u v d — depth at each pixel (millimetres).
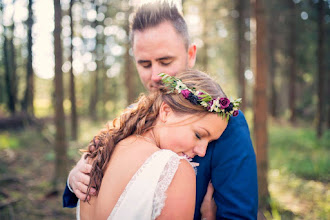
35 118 12570
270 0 12711
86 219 1264
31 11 9336
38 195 5250
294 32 14312
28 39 9617
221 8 12312
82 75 22812
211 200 1387
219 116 1281
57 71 5508
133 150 1182
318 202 5188
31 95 12883
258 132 4820
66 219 4492
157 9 1515
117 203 1077
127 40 9570
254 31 4938
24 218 4367
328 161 7383
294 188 5938
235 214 1251
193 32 12500
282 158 8117
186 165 1149
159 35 1495
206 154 1377
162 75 1355
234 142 1354
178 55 1547
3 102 16297
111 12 13008
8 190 5348
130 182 1083
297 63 16469
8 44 15297
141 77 1651
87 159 1383
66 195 1555
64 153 5594
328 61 13969
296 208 4918
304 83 20000
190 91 1271
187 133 1257
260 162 4820
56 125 5605
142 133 1319
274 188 5980
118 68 22703
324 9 10938
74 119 10398
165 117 1304
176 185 1080
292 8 13117
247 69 15172
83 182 1270
